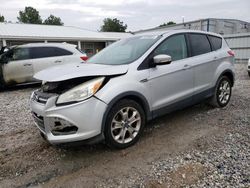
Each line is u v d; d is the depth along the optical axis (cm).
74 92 305
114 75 337
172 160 315
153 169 296
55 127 306
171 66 405
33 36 2103
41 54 918
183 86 429
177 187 259
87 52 2642
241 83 861
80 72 323
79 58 968
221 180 267
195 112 509
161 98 394
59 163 321
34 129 453
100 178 283
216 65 501
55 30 2491
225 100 538
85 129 305
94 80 319
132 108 352
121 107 337
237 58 2059
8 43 2077
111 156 332
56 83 316
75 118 299
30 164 321
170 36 423
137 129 363
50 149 361
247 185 257
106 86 325
